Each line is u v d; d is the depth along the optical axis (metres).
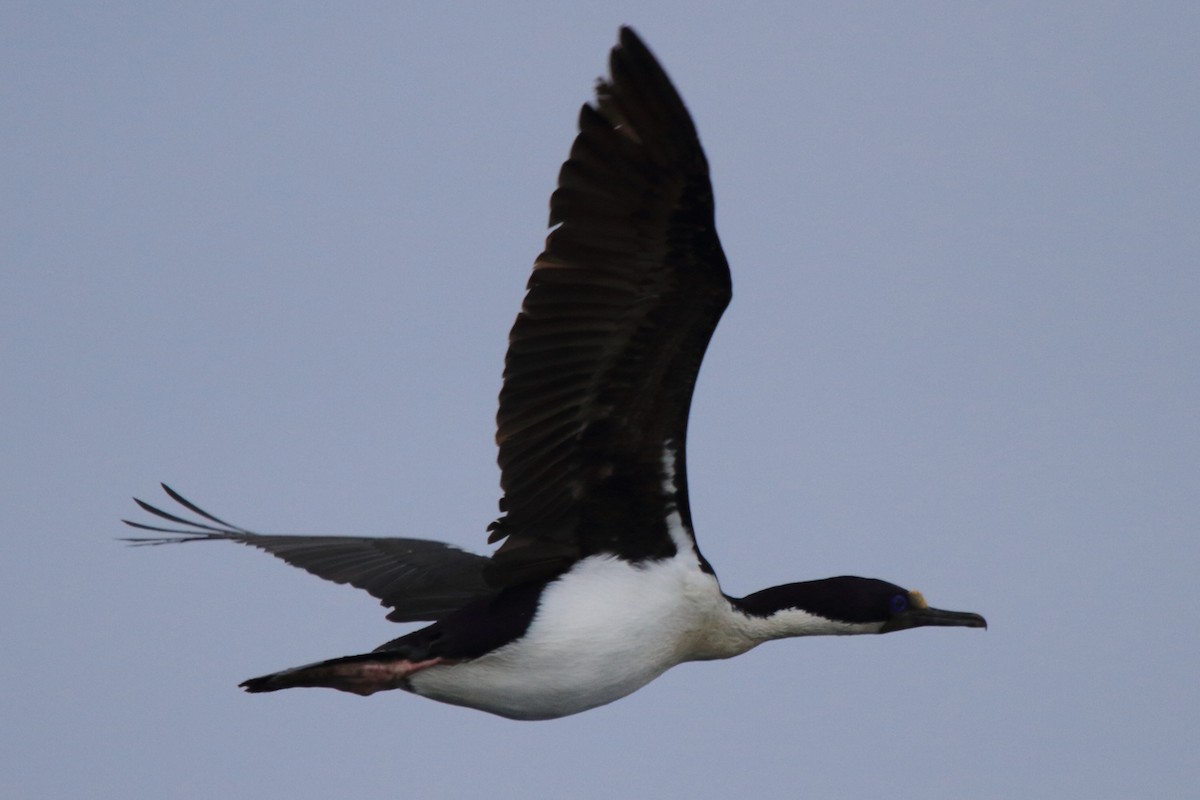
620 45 11.01
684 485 13.49
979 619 15.77
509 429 12.80
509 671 13.74
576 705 13.98
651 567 13.90
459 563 15.66
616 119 11.24
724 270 12.05
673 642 14.14
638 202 11.62
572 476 13.30
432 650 13.59
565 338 12.34
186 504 16.75
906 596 15.83
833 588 15.64
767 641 15.49
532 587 13.83
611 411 12.90
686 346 12.55
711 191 11.57
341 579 15.59
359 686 13.52
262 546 15.98
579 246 11.84
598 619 13.71
